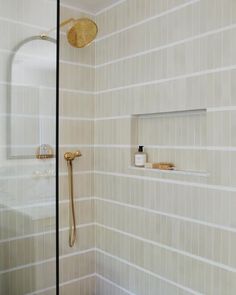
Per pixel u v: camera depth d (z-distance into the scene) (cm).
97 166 225
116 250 208
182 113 173
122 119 203
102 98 220
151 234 183
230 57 143
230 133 143
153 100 181
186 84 163
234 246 141
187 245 162
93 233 225
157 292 179
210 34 152
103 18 219
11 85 146
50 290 136
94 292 226
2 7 144
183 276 164
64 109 210
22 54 142
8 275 149
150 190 184
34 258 141
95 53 225
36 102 140
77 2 211
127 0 199
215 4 149
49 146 137
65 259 211
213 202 150
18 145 145
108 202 215
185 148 172
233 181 142
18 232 146
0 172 150
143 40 188
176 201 168
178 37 167
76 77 216
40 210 140
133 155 199
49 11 135
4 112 148
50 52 136
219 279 148
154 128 190
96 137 225
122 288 204
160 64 177
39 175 140
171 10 171
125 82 200
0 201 150
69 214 213
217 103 148
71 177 213
